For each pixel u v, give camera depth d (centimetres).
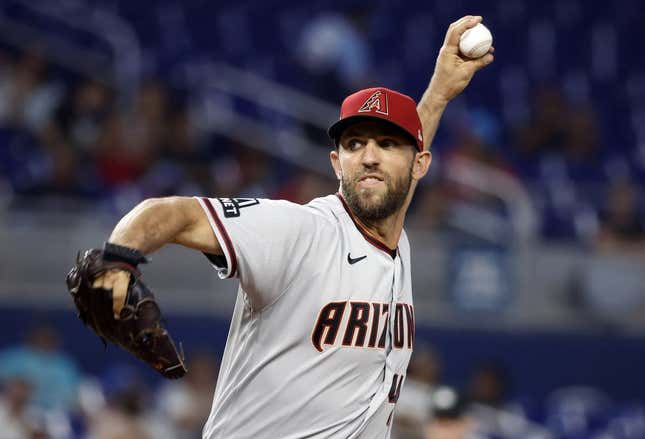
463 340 3866
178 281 3841
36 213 3916
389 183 1263
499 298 3909
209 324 3784
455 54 1569
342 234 1242
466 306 3894
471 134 4522
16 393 3023
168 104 4347
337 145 1320
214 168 4406
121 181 4153
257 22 5741
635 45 5903
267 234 1141
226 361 1268
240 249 1121
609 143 5359
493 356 3869
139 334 1032
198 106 4697
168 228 1070
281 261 1155
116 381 3441
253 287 1159
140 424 3097
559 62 5778
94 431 3144
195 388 3300
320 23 4947
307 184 4059
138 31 5572
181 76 5128
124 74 5041
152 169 4209
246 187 4144
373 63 5638
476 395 3362
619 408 3775
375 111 1254
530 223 4022
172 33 5603
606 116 5519
